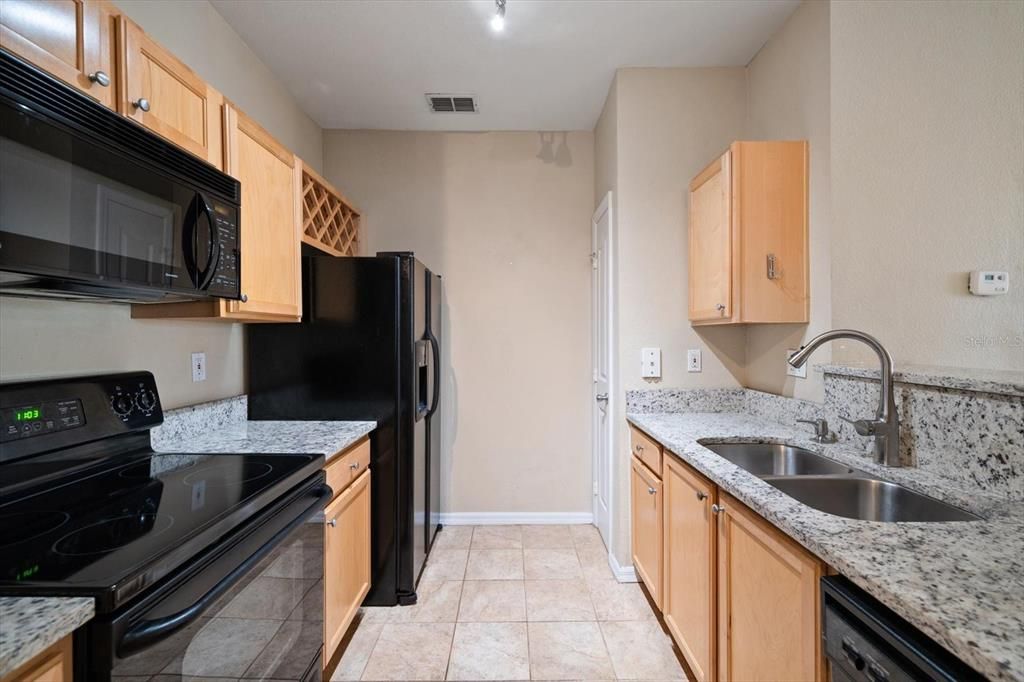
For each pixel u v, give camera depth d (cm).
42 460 112
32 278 91
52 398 116
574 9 186
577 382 296
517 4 183
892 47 165
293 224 184
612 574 233
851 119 166
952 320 166
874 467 128
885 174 166
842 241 166
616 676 163
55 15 90
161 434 150
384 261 203
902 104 165
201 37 176
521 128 291
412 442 205
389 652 176
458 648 178
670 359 227
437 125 287
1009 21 163
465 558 250
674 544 166
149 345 152
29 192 81
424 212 294
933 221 166
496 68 227
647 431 191
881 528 88
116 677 69
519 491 296
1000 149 164
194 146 130
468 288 295
